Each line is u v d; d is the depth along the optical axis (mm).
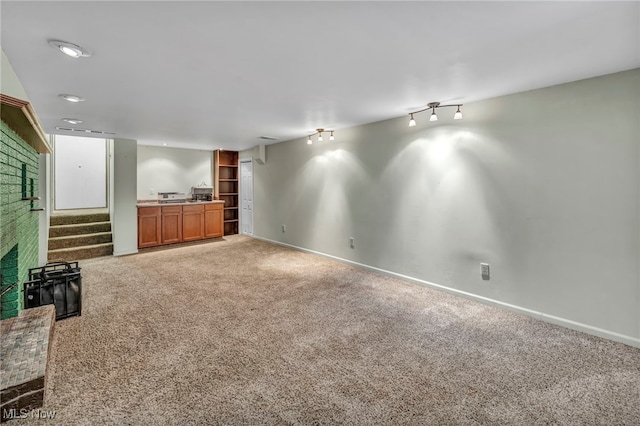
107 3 1372
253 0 1359
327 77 2357
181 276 3969
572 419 1558
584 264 2445
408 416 1577
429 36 1716
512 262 2844
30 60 1990
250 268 4359
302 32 1669
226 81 2428
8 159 1897
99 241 5305
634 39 1751
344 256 4582
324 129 4508
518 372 1946
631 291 2250
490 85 2545
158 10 1436
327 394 1739
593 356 2121
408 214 3689
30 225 2854
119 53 1907
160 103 3031
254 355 2133
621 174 2260
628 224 2246
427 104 3119
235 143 5953
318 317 2754
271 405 1646
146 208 5629
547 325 2592
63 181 6012
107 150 6355
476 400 1692
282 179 5805
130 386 1781
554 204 2574
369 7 1424
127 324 2586
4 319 2209
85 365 1983
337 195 4641
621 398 1706
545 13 1479
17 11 1426
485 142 2971
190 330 2490
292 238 5633
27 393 1548
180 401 1664
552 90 2549
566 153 2494
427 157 3457
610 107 2283
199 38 1729
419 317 2760
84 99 2871
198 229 6375
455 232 3250
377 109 3322
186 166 6848
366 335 2426
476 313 2842
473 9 1445
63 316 2666
